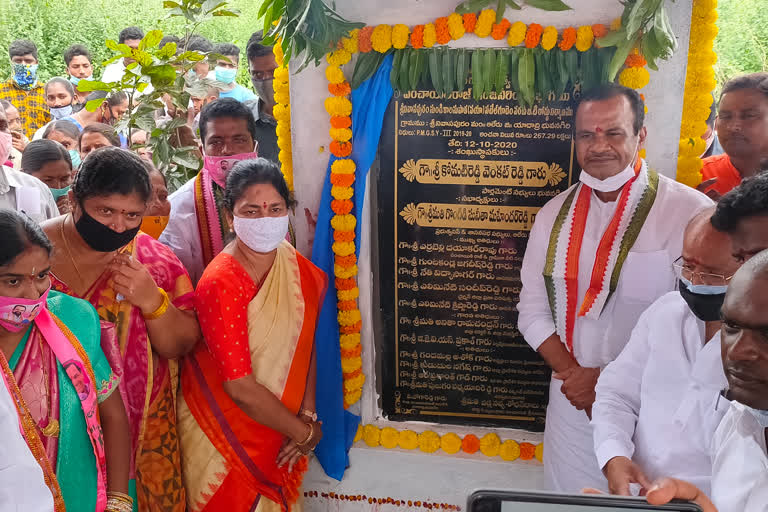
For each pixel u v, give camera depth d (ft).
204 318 6.29
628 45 6.43
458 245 7.59
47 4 25.90
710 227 4.49
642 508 2.96
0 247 4.49
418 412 8.21
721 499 3.91
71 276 5.82
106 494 5.49
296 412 6.91
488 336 7.80
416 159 7.45
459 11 6.85
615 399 5.37
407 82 7.18
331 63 7.26
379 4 7.06
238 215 6.20
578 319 6.75
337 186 7.50
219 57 9.01
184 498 6.75
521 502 2.96
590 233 6.70
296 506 7.48
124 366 6.02
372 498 8.43
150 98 8.75
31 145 9.39
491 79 6.99
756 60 18.69
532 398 7.89
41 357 5.00
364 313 7.99
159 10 25.80
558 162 7.18
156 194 7.25
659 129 6.96
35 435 4.82
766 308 3.18
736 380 3.42
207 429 6.70
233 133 7.69
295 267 6.88
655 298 6.50
